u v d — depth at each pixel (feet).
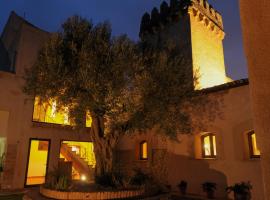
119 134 31.73
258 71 3.87
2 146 46.06
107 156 31.04
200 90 39.60
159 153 43.96
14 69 46.09
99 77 27.40
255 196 31.30
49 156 47.39
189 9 53.67
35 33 49.32
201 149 40.19
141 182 29.32
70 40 31.53
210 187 34.58
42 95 28.94
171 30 57.26
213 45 59.36
